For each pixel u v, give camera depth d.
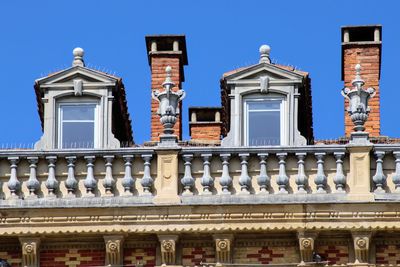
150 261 36.72
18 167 37.53
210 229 36.44
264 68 38.44
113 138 38.44
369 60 41.41
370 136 40.06
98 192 37.28
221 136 44.16
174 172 37.12
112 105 38.84
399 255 36.44
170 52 41.84
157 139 40.84
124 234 36.59
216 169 37.25
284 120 38.28
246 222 36.47
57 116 38.59
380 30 41.72
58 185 37.34
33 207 36.75
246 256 36.62
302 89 38.81
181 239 36.72
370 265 36.28
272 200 36.69
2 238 36.91
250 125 38.28
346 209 36.44
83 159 37.47
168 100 37.62
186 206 36.62
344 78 41.44
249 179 37.03
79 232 36.66
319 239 36.62
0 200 37.09
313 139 40.47
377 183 36.88
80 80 38.75
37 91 39.44
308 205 36.47
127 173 37.31
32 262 36.78
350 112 37.41
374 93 38.72
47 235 36.78
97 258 36.84
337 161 37.00
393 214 36.41
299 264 36.31
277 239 36.69
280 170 37.09
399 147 37.00
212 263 36.53
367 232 36.31
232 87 38.44
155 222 36.59
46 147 38.22
